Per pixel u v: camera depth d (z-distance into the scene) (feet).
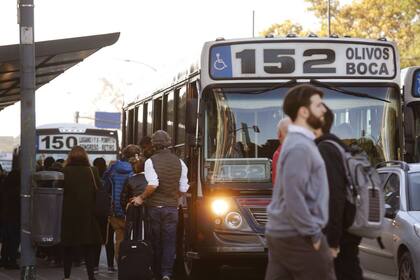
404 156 50.78
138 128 69.77
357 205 26.91
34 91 43.32
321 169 24.07
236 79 49.21
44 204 42.75
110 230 59.26
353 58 50.06
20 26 43.29
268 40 49.57
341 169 26.53
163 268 49.16
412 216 42.91
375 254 46.01
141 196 48.01
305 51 49.73
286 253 24.08
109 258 59.52
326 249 24.08
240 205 48.49
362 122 49.75
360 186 26.84
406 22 221.46
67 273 49.29
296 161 23.72
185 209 52.95
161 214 49.01
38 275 57.11
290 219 23.61
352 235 28.45
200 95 49.16
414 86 57.72
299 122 24.72
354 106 49.78
